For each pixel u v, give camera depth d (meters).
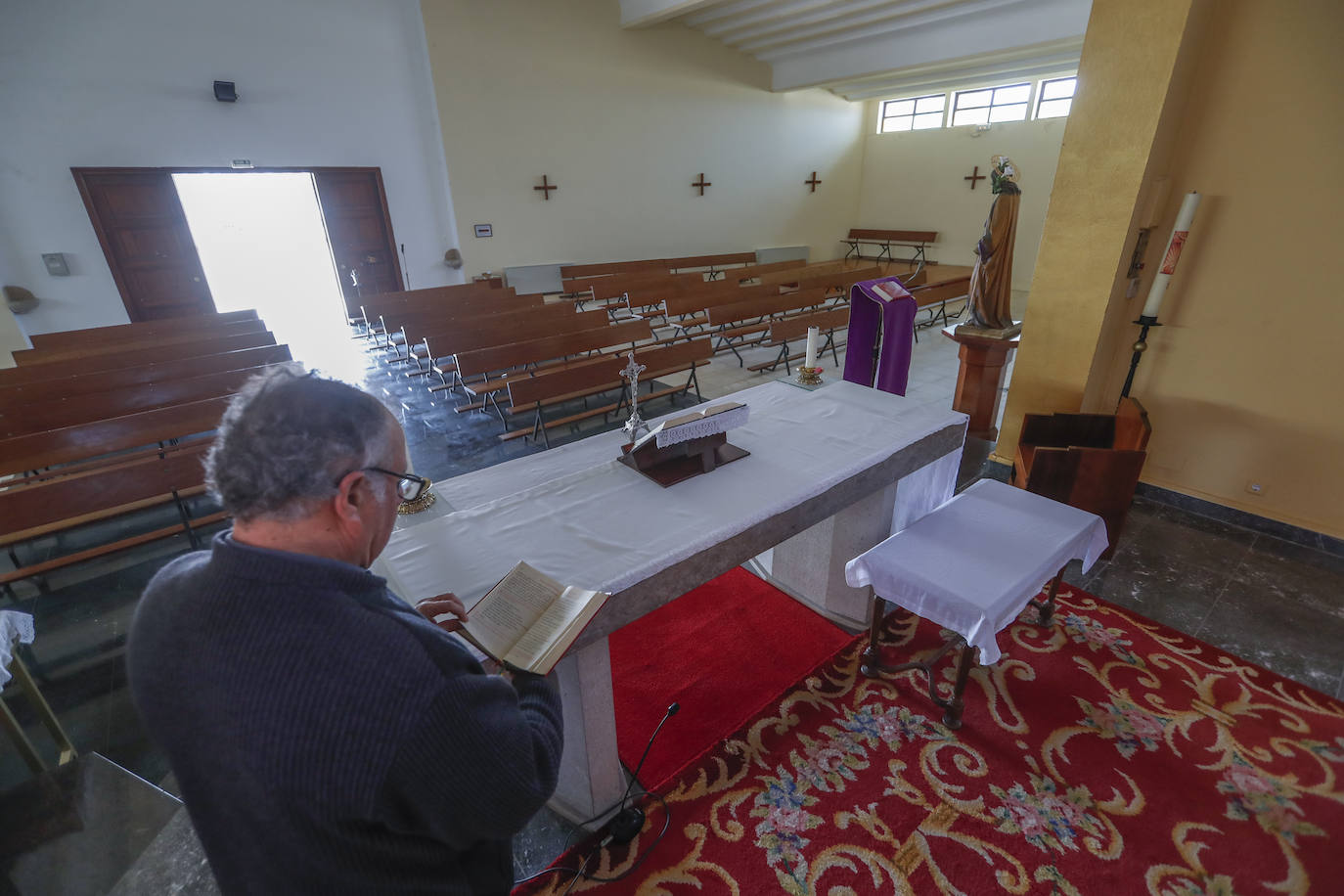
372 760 0.60
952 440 2.39
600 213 9.43
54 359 4.78
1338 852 1.63
